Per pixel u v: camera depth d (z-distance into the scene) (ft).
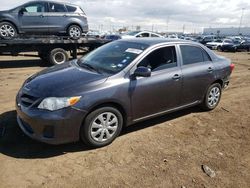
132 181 11.46
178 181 11.68
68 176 11.57
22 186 10.80
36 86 13.20
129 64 14.56
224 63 20.33
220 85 20.48
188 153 14.01
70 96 12.41
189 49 18.01
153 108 15.78
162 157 13.43
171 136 15.79
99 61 15.78
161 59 16.08
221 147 14.93
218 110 20.83
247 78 35.22
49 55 39.19
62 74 14.26
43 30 39.78
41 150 13.44
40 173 11.68
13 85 26.50
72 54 42.19
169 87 16.17
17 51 37.42
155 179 11.69
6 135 14.70
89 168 12.20
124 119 14.79
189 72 17.38
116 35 68.39
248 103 23.21
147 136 15.57
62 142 12.72
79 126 12.88
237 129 17.47
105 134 13.96
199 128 17.21
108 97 13.30
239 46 96.22
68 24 41.60
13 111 18.25
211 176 12.21
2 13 36.50
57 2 40.34
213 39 130.11
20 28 38.06
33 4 38.42
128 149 13.98
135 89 14.42
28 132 13.10
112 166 12.44
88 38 42.68
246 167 13.14
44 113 12.17
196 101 18.76
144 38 17.87
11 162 12.32
